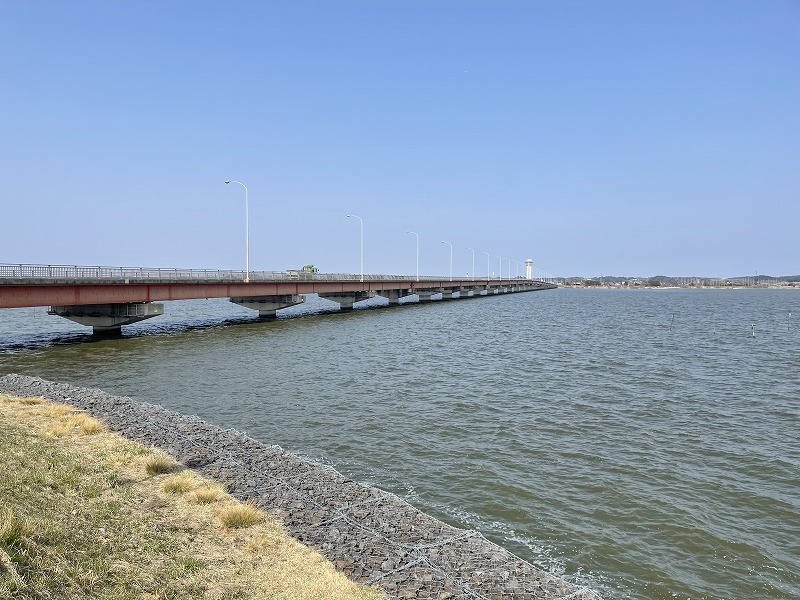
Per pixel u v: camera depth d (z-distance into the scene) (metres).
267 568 10.14
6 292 39.38
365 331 63.06
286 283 78.06
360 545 11.45
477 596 9.76
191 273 59.06
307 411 25.34
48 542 9.41
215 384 31.06
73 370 34.53
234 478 14.93
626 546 13.16
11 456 13.90
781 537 13.83
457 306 128.12
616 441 21.48
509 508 15.09
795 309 126.94
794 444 21.39
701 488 16.81
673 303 164.25
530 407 26.78
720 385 33.22
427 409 26.02
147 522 11.41
